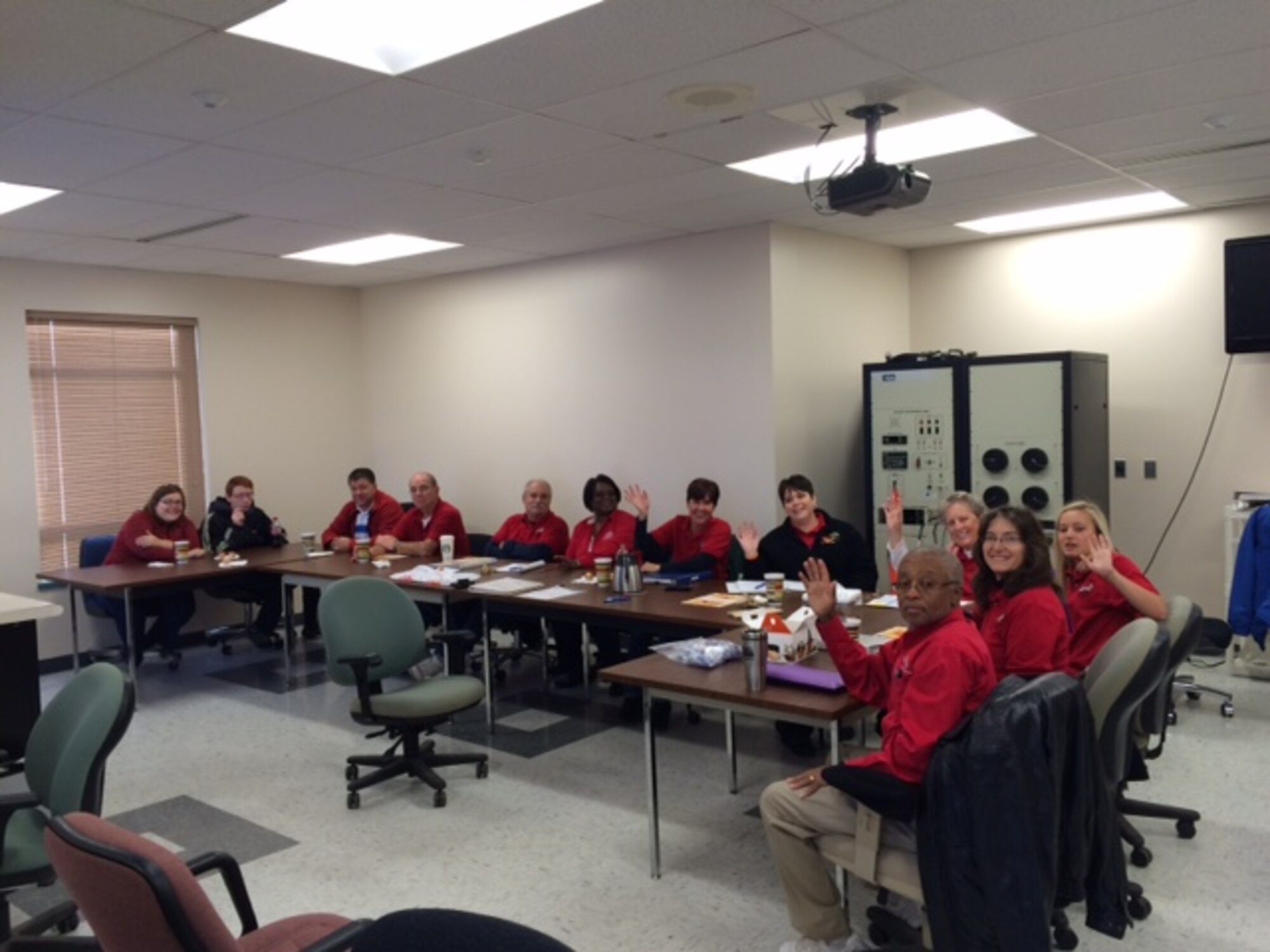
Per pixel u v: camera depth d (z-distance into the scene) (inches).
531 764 167.2
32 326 243.0
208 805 152.6
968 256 250.8
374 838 139.3
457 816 146.3
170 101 125.8
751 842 134.6
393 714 148.8
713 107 134.6
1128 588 129.0
